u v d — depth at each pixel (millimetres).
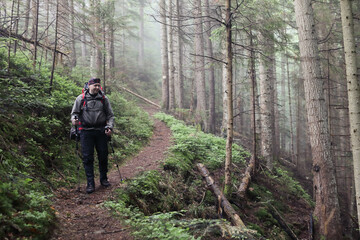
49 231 2785
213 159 9141
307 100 7520
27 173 4090
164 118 14945
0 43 6645
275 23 7496
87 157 4633
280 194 9336
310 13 7559
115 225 3424
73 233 3008
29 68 7602
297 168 15812
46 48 8281
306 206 9281
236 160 10195
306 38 7500
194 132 12109
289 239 6812
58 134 6156
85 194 4484
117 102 12117
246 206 7227
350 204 11156
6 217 2473
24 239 2424
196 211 5578
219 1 8391
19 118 5301
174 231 3213
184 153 8703
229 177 6684
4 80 5879
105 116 4812
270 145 11156
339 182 13141
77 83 10805
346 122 12562
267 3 7852
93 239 2980
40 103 5980
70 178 5121
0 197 2611
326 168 7156
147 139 10266
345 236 8000
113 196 4426
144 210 4605
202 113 15617
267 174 10250
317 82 7367
